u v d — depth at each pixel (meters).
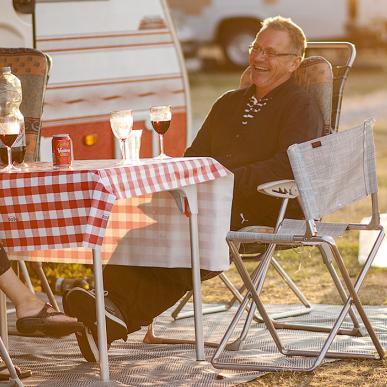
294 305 17.94
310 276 20.27
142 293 14.32
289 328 16.33
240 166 16.52
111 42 20.77
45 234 12.77
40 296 19.02
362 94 50.50
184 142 22.14
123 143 14.23
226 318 17.23
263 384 13.31
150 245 14.51
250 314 15.17
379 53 63.91
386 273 20.23
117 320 13.88
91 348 14.27
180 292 14.57
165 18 21.75
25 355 15.12
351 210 26.83
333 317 17.00
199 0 57.75
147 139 21.47
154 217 14.48
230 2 57.53
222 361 14.41
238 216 16.03
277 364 14.13
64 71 20.02
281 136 16.17
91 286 19.08
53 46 19.84
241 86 17.64
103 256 14.70
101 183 12.44
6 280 13.23
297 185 12.98
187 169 13.65
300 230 14.57
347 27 55.84
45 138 19.73
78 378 13.76
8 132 13.45
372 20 55.78
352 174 13.88
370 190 14.32
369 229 14.51
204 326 16.70
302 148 12.96
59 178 12.60
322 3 55.59
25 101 16.14
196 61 60.41
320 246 14.70
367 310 17.45
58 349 15.45
